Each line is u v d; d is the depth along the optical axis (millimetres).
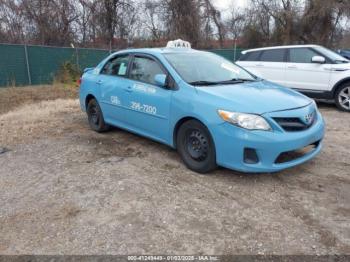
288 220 3361
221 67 5277
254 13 31484
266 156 3879
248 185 4094
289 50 9500
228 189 4000
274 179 4250
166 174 4434
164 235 3160
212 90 4344
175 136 4676
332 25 28156
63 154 5297
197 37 29141
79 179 4355
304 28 28875
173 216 3459
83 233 3227
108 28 26609
